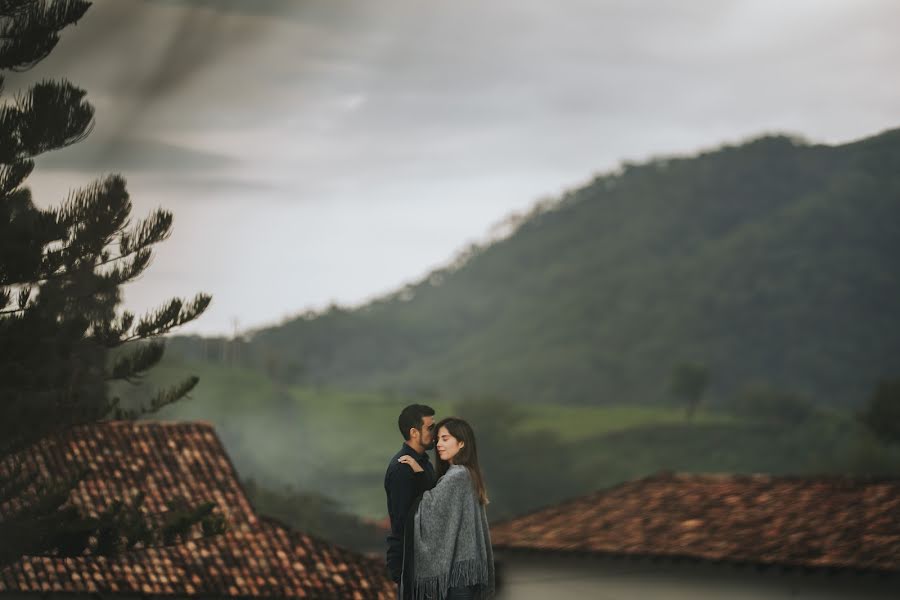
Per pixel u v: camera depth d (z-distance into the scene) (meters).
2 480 15.00
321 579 24.70
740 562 22.25
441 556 7.56
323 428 145.00
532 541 25.67
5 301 14.20
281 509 62.78
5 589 21.45
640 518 26.06
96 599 22.23
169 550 24.08
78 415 15.43
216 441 28.16
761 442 162.88
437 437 7.95
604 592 24.38
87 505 24.67
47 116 13.24
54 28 13.09
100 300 15.12
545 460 132.62
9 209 14.19
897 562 20.58
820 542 22.33
